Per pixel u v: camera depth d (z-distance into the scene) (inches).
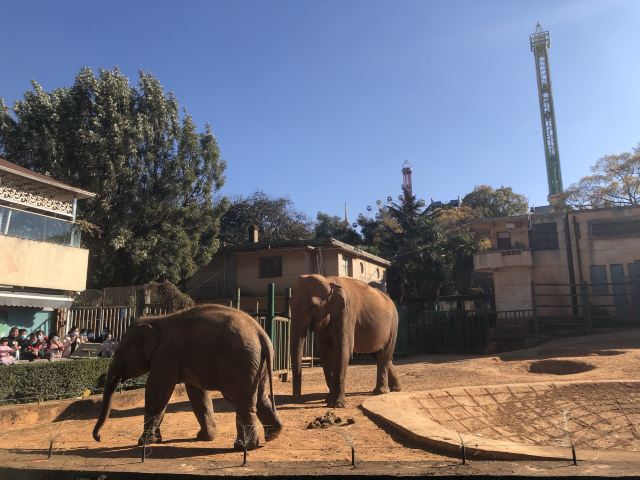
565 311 1163.9
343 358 388.5
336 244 1119.6
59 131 969.5
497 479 160.1
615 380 469.1
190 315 252.5
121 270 1029.8
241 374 236.5
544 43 2598.4
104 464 184.1
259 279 1177.4
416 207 1626.5
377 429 289.0
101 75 1031.0
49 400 384.8
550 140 2544.3
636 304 1103.0
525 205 2343.8
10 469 181.2
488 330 1151.0
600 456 193.5
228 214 1726.1
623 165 1601.9
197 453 231.5
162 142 1074.7
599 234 1174.3
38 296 711.1
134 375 256.8
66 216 819.4
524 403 435.2
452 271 1585.9
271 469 173.3
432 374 625.3
